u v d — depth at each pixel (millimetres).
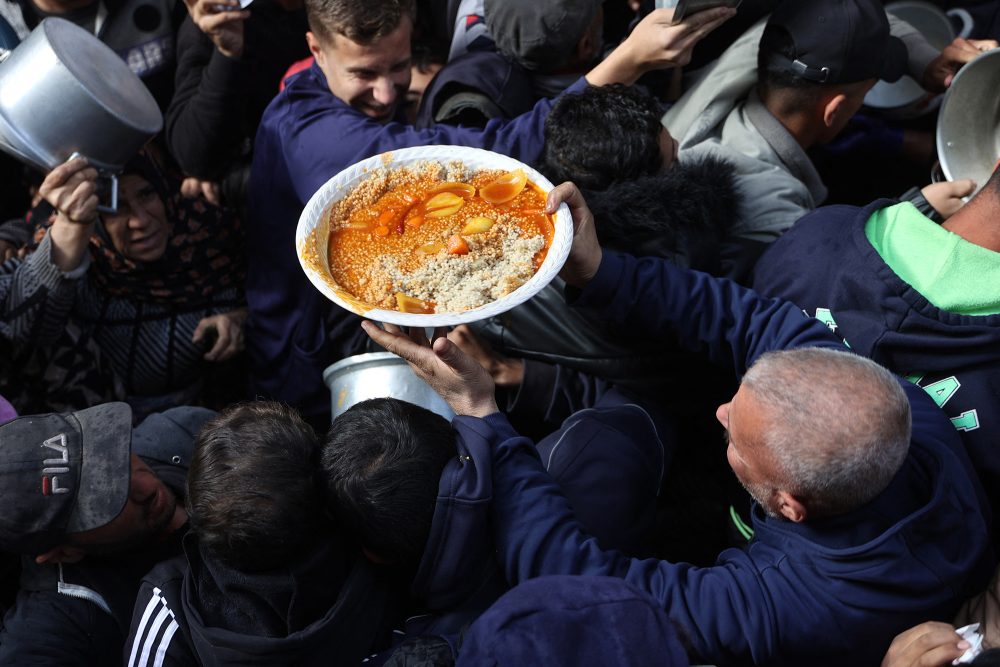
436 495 1301
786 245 1757
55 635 1527
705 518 1862
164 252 2229
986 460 1518
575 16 2107
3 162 2760
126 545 1620
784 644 1313
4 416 1842
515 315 1765
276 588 1288
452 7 2744
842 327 1612
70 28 1896
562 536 1352
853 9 1973
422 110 2396
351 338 2254
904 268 1588
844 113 2146
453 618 1345
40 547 1512
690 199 1723
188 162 2510
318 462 1334
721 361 1672
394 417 1354
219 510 1254
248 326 2371
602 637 1018
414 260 1522
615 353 1751
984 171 2127
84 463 1542
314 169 2086
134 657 1354
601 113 1759
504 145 1976
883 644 1321
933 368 1545
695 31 1962
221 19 2215
